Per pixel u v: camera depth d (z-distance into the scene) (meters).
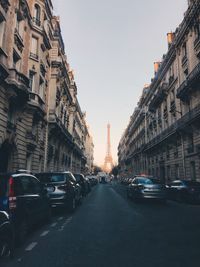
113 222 9.72
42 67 27.12
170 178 33.84
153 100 41.16
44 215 8.96
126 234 7.71
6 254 5.32
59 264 5.08
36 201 8.02
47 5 28.59
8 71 17.31
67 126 44.62
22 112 21.69
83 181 21.69
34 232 8.02
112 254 5.74
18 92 19.09
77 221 9.96
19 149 21.14
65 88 39.91
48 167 31.44
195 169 25.53
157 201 18.38
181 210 13.38
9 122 18.89
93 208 14.08
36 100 23.89
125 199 19.84
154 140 41.41
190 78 24.53
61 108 38.31
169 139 33.59
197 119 23.56
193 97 26.20
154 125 44.31
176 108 31.78
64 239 7.12
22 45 22.27
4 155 20.11
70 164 47.72
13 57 21.41
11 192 6.36
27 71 24.08
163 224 9.31
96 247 6.32
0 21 18.30
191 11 26.17
